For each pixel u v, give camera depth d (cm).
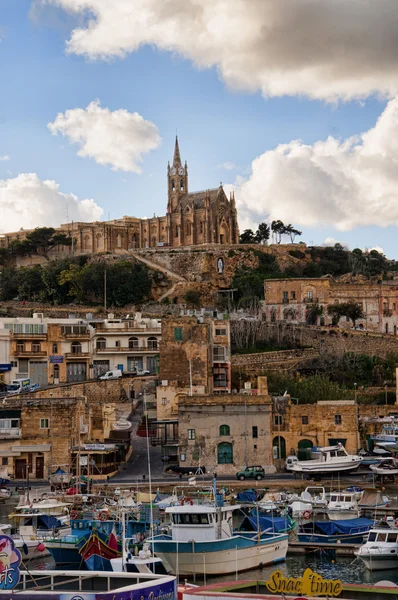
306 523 9650
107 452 12688
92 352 18862
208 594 6075
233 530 9012
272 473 12875
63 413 12950
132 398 17700
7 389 16875
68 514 9825
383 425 13962
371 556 8412
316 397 16375
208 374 15662
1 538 5809
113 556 8119
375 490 10588
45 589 6222
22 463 12888
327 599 5853
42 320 18862
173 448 13800
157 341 19338
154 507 9444
